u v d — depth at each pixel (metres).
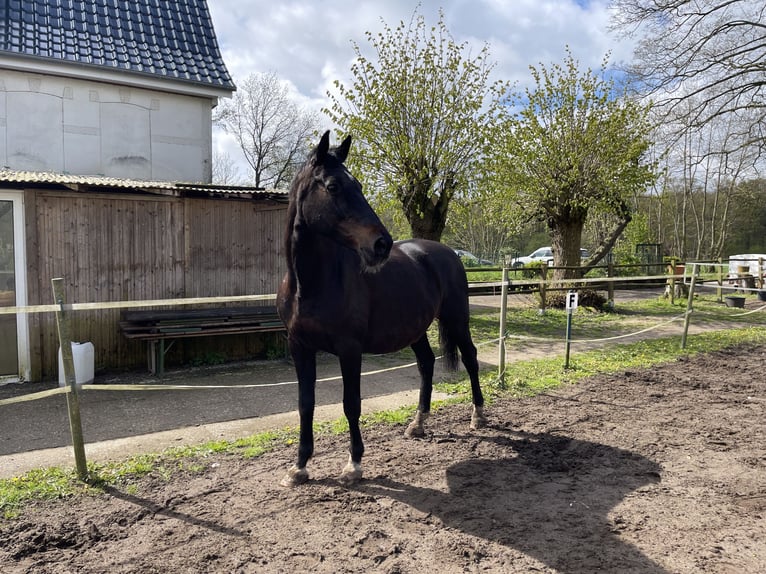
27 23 8.85
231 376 6.47
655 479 3.71
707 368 7.15
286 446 4.25
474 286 12.41
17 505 3.23
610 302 13.24
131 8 10.12
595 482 3.64
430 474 3.74
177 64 9.76
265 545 2.83
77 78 8.91
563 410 5.27
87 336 6.50
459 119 10.52
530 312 12.56
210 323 6.54
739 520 3.13
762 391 5.99
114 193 6.52
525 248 39.62
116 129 9.36
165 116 9.77
